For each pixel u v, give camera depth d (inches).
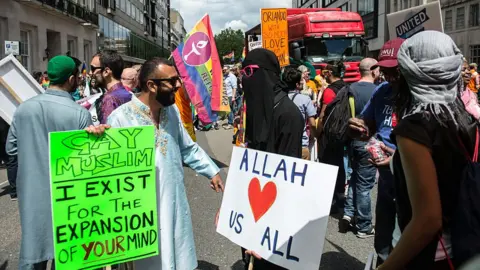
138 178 109.5
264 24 407.2
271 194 107.3
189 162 129.0
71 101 130.3
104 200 106.3
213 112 280.4
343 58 589.0
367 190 189.9
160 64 111.3
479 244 64.7
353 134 134.5
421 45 70.8
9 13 988.6
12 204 255.0
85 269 104.6
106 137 106.0
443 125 67.2
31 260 120.8
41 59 1156.5
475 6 1028.5
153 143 110.6
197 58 271.3
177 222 117.9
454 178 67.3
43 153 123.0
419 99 70.5
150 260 114.7
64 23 1325.0
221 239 194.7
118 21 1988.2
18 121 123.0
